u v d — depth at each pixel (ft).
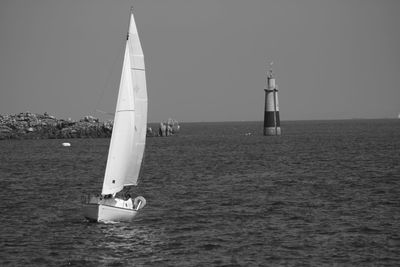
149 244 253.65
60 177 513.86
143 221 300.20
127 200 295.07
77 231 275.80
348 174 501.97
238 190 414.00
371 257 233.35
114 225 286.25
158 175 518.78
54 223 295.28
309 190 407.64
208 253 240.32
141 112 294.46
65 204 358.02
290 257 234.17
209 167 592.60
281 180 469.57
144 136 297.33
